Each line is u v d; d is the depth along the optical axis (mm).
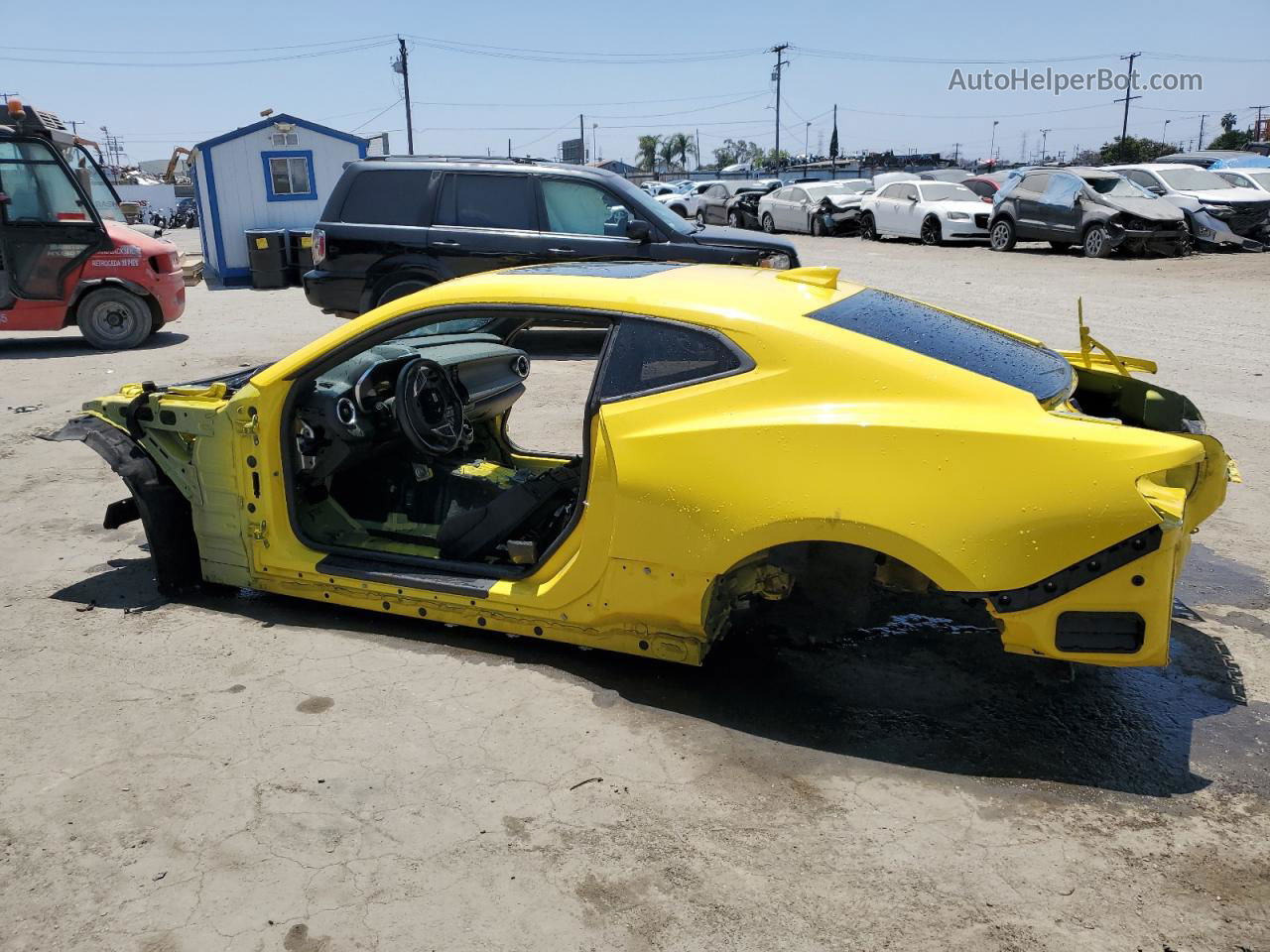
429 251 9789
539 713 3371
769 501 3039
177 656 3787
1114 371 3756
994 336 3641
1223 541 4973
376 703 3439
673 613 3312
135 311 11312
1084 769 3051
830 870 2613
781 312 3293
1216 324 11367
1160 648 2834
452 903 2508
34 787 2984
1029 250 21672
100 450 4227
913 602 4199
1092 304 12984
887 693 3500
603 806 2883
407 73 57875
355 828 2795
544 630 3643
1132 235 18516
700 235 9656
